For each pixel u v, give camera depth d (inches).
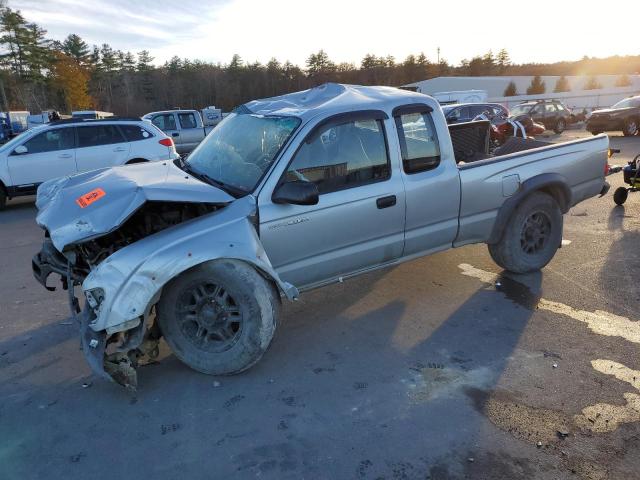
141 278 117.7
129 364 122.3
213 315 131.3
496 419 115.6
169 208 139.6
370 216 153.1
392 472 100.0
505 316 167.8
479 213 178.9
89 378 137.6
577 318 165.0
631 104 789.9
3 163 392.8
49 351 153.3
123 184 133.0
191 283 127.9
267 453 106.2
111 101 3385.8
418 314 171.3
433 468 100.9
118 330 118.8
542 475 98.7
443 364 139.6
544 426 113.0
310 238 144.0
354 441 109.3
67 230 122.5
